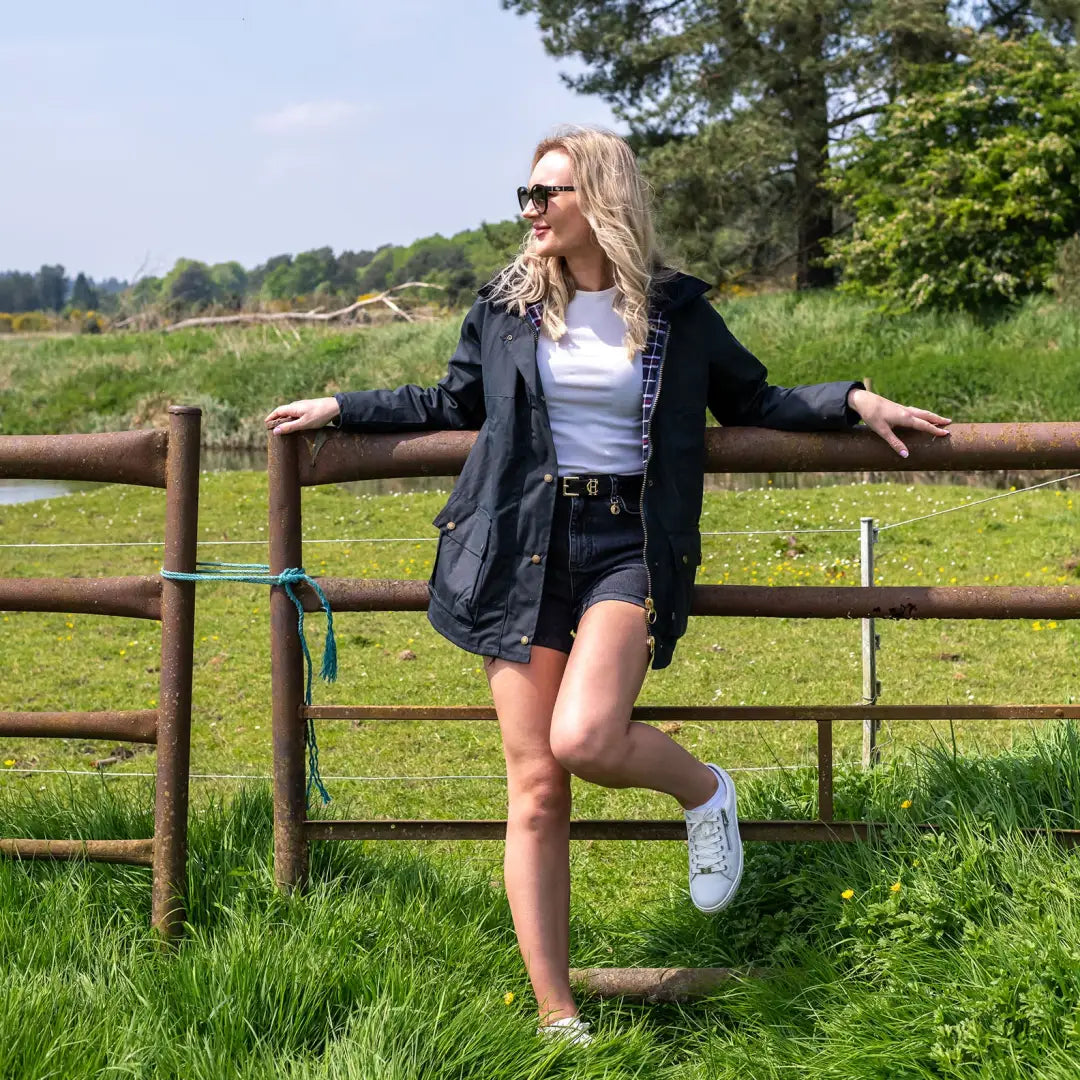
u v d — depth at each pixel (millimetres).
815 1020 2871
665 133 26891
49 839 3465
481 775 5664
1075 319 19297
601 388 2811
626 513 2836
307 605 3230
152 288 34531
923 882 2975
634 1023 3020
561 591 2869
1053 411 16234
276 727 3252
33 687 7324
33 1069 2408
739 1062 2809
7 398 25859
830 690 6875
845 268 22938
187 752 3184
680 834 3152
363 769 5836
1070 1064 2424
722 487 14781
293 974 2773
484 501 2867
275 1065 2520
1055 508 11312
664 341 2855
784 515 11617
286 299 32719
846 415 3002
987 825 3133
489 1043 2658
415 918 3121
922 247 21172
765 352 20500
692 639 8016
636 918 3686
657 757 2838
